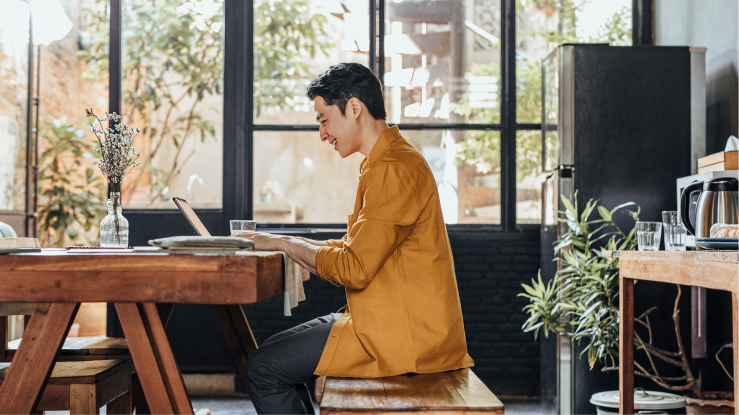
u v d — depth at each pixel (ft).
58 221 16.12
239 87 12.82
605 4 12.79
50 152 16.78
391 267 5.12
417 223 5.18
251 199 12.95
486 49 12.91
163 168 13.20
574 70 9.94
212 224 12.75
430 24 12.96
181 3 13.20
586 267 9.20
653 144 9.92
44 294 4.16
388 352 5.00
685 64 10.00
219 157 13.14
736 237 5.15
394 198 4.96
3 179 13.35
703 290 9.70
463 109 12.88
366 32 13.05
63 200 16.29
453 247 12.54
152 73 13.21
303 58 13.08
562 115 9.93
